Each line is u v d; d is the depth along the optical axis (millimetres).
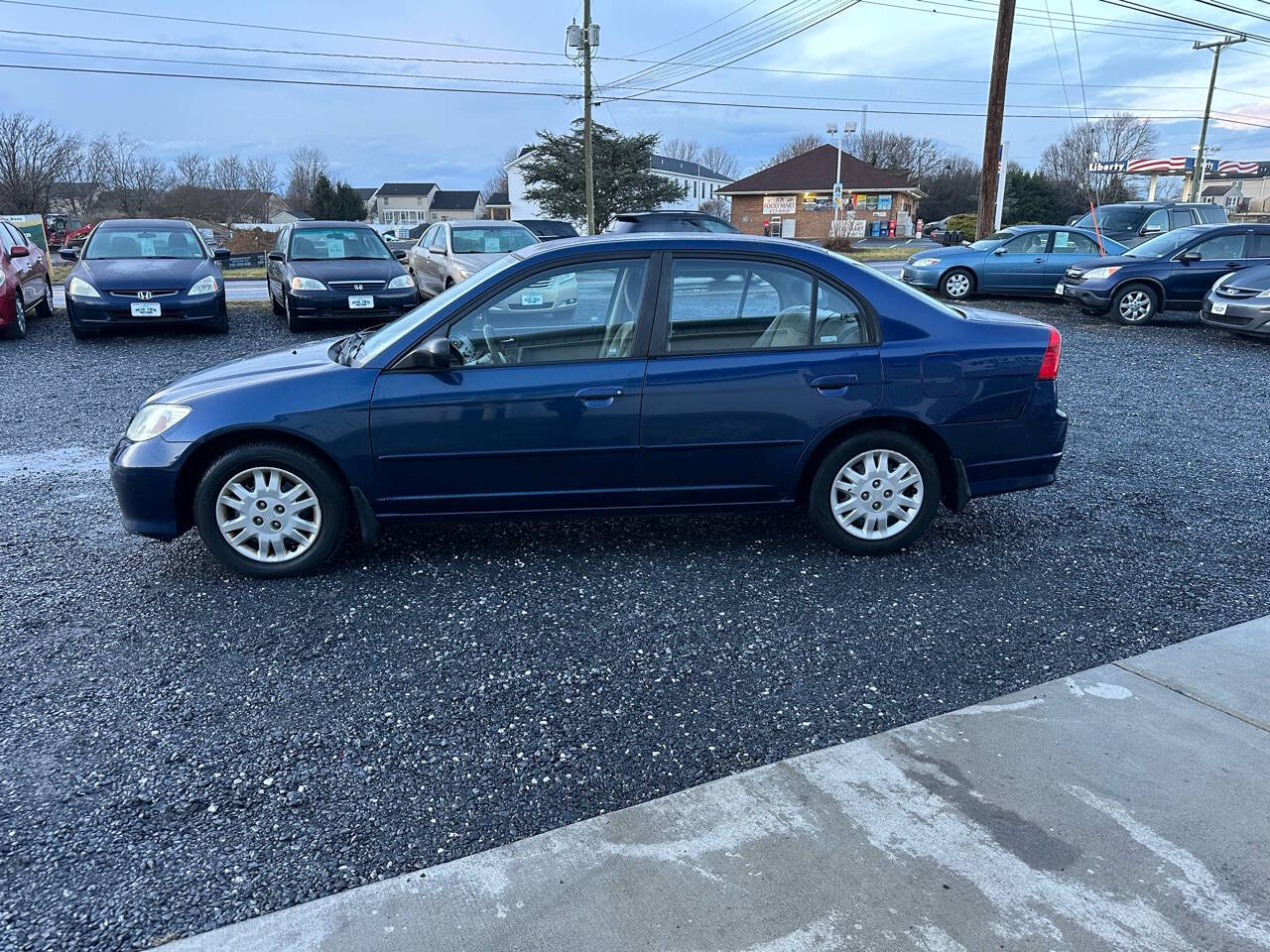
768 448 4176
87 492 5379
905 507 4363
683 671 3322
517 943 2080
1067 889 2250
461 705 3090
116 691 3150
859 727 2980
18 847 2393
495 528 4805
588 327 4086
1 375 8820
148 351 10133
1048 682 3254
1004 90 19531
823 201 57406
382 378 3979
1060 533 4777
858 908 2186
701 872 2316
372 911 2186
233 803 2582
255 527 4047
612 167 48812
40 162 48156
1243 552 4492
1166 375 9406
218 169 74500
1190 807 2557
